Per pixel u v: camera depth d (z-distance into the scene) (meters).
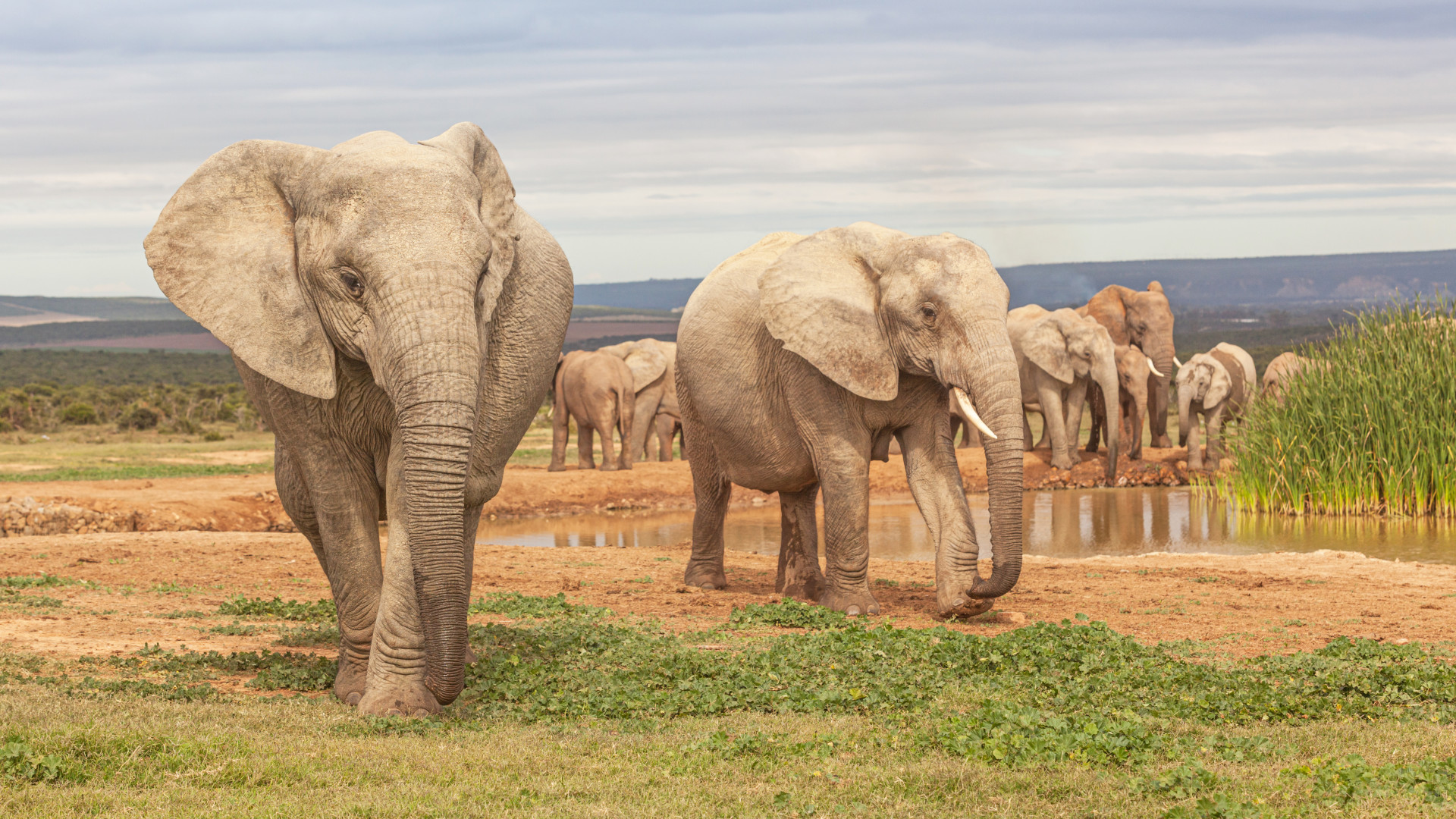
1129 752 7.23
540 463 42.34
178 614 12.86
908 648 10.66
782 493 14.62
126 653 10.57
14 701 8.03
